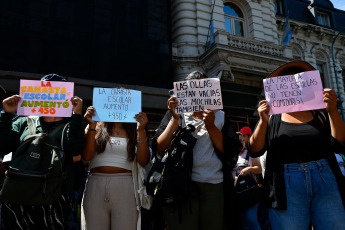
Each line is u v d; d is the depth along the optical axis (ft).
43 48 27.89
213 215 7.63
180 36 37.96
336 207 6.53
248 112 34.86
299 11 57.88
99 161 8.25
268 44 37.40
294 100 7.37
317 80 7.30
